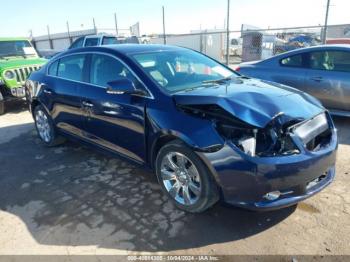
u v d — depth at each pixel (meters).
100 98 3.97
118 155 4.05
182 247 2.83
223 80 3.97
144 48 4.20
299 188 2.85
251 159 2.71
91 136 4.37
